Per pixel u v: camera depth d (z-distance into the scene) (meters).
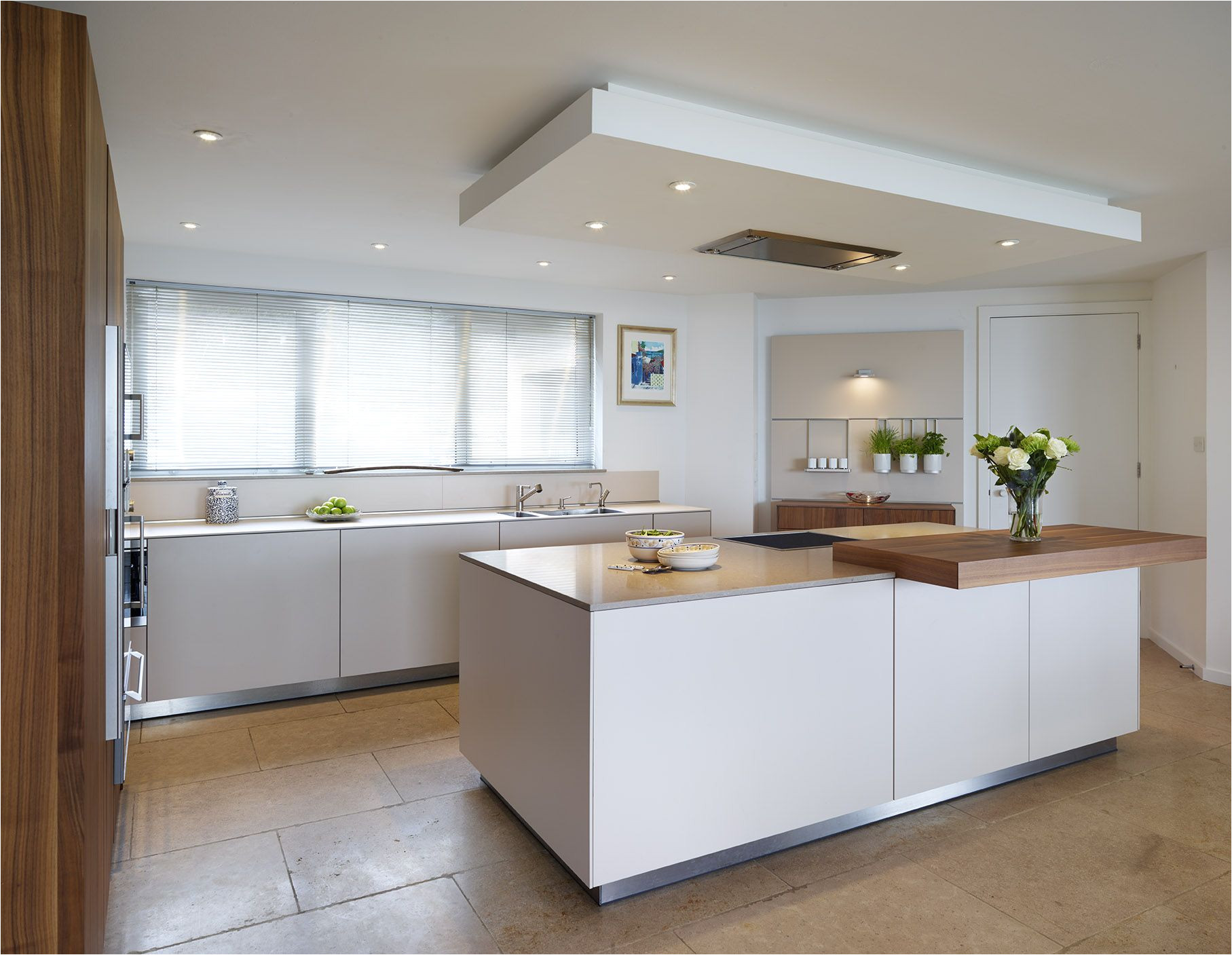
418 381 4.96
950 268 3.92
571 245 4.23
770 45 2.12
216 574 3.87
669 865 2.33
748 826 2.45
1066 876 2.44
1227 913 2.25
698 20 2.00
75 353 1.53
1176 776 3.20
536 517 4.68
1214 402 4.50
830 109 2.53
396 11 1.96
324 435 4.71
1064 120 2.60
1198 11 1.93
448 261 4.61
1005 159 2.94
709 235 3.27
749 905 2.28
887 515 5.44
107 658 2.01
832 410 5.73
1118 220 3.32
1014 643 3.04
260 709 3.98
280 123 2.63
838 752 2.62
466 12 1.96
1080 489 5.50
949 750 2.87
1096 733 3.32
